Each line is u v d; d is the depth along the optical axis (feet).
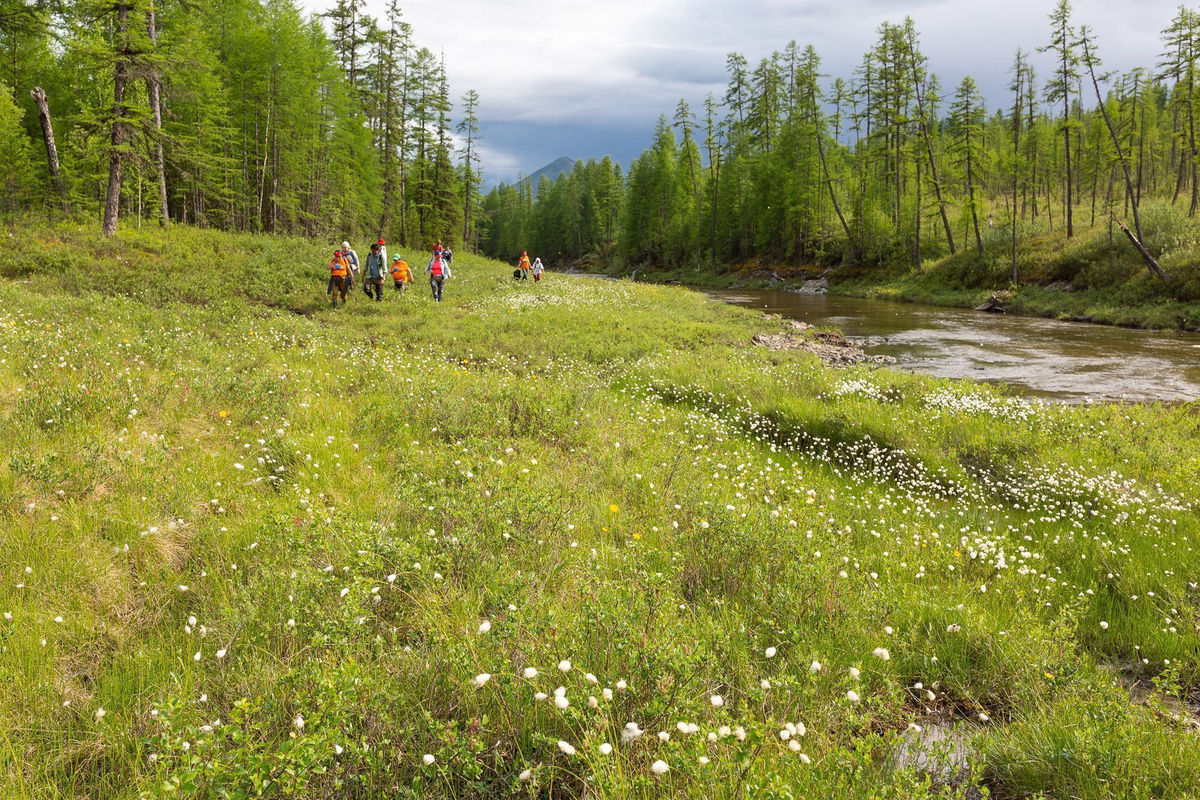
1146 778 9.21
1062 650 13.12
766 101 228.63
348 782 8.21
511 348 52.39
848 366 52.90
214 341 40.27
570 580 13.97
